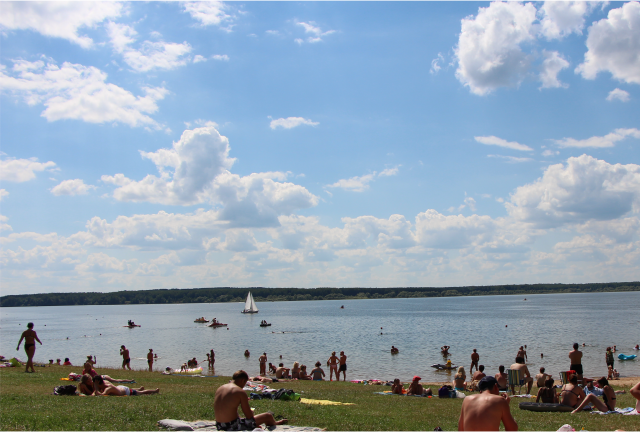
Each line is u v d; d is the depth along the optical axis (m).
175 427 10.67
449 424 13.59
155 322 147.75
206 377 30.17
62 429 10.43
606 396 17.09
